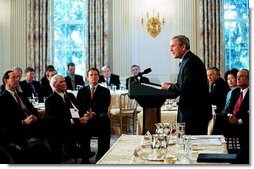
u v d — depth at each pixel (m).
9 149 3.59
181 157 2.38
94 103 5.66
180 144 2.70
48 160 2.15
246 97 4.81
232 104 5.25
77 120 5.25
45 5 9.19
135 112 7.57
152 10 8.91
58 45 9.59
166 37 8.89
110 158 2.44
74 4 9.50
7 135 4.31
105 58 9.01
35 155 2.13
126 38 9.04
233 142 4.72
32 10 9.20
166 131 2.82
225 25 9.11
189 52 3.68
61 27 9.55
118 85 8.51
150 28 8.91
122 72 9.07
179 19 8.87
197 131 3.57
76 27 9.52
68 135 5.05
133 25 8.99
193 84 3.55
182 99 3.59
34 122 4.90
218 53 8.75
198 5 8.88
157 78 8.91
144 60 8.96
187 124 3.56
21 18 9.35
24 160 2.11
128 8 9.02
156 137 2.43
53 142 4.84
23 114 5.07
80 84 8.42
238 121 4.72
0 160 1.95
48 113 5.00
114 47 9.10
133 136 3.27
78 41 9.55
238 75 4.99
